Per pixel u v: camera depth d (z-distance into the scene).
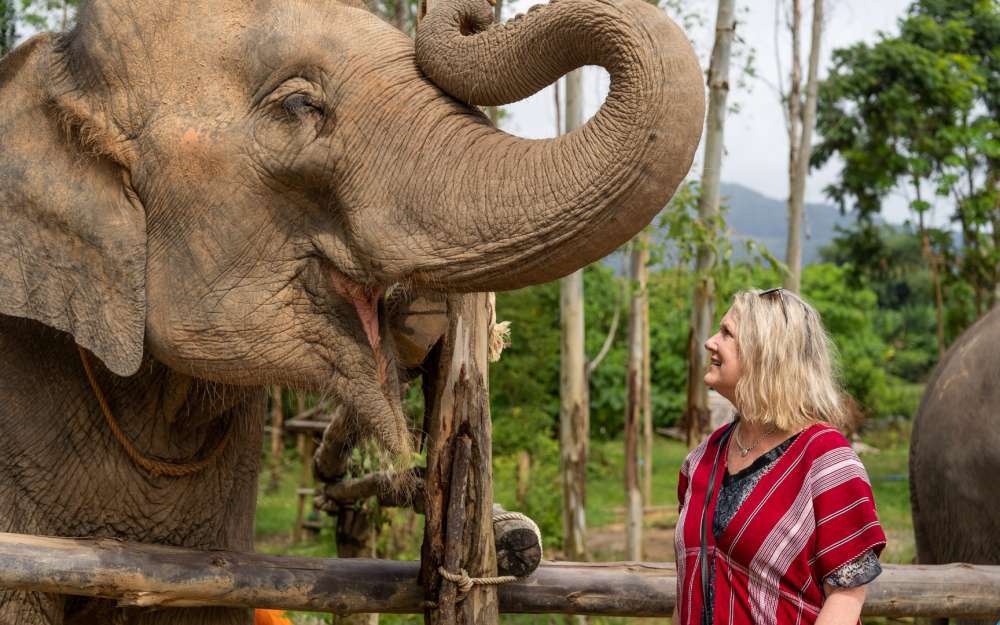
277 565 2.85
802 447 2.40
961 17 14.38
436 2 2.49
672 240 7.25
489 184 2.30
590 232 2.20
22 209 2.67
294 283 2.53
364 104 2.44
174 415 2.95
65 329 2.62
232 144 2.49
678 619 2.62
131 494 2.95
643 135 2.11
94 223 2.62
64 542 2.66
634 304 8.59
